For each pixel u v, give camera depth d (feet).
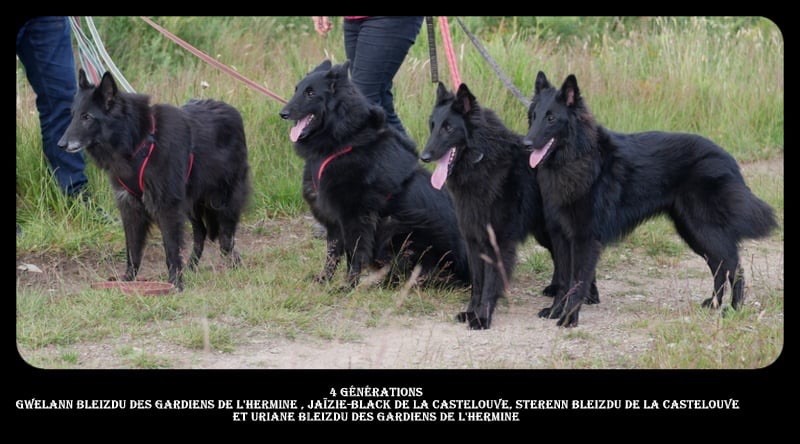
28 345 23.70
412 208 29.25
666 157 26.71
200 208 31.48
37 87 33.06
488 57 32.48
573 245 26.16
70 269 31.04
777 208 37.52
